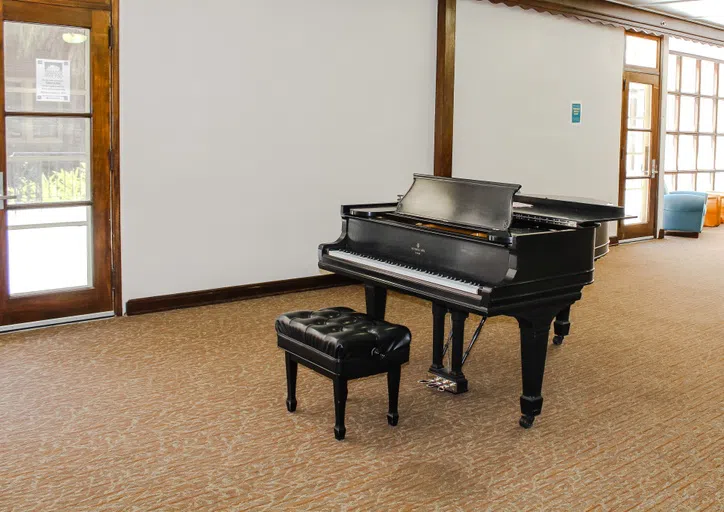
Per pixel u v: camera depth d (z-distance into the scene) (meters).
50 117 4.89
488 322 5.43
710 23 9.83
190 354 4.50
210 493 2.77
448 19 6.87
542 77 8.05
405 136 6.86
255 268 6.00
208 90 5.54
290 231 6.17
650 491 2.84
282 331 3.52
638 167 9.66
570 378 4.21
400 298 6.19
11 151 4.77
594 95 8.71
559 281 3.38
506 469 3.02
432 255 3.64
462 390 3.95
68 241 5.07
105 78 5.05
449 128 7.07
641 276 7.32
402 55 6.71
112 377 4.07
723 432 3.44
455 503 2.72
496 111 7.63
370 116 6.56
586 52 8.51
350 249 4.19
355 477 2.92
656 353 4.71
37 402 3.68
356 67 6.39
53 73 4.88
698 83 11.09
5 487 2.79
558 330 4.86
